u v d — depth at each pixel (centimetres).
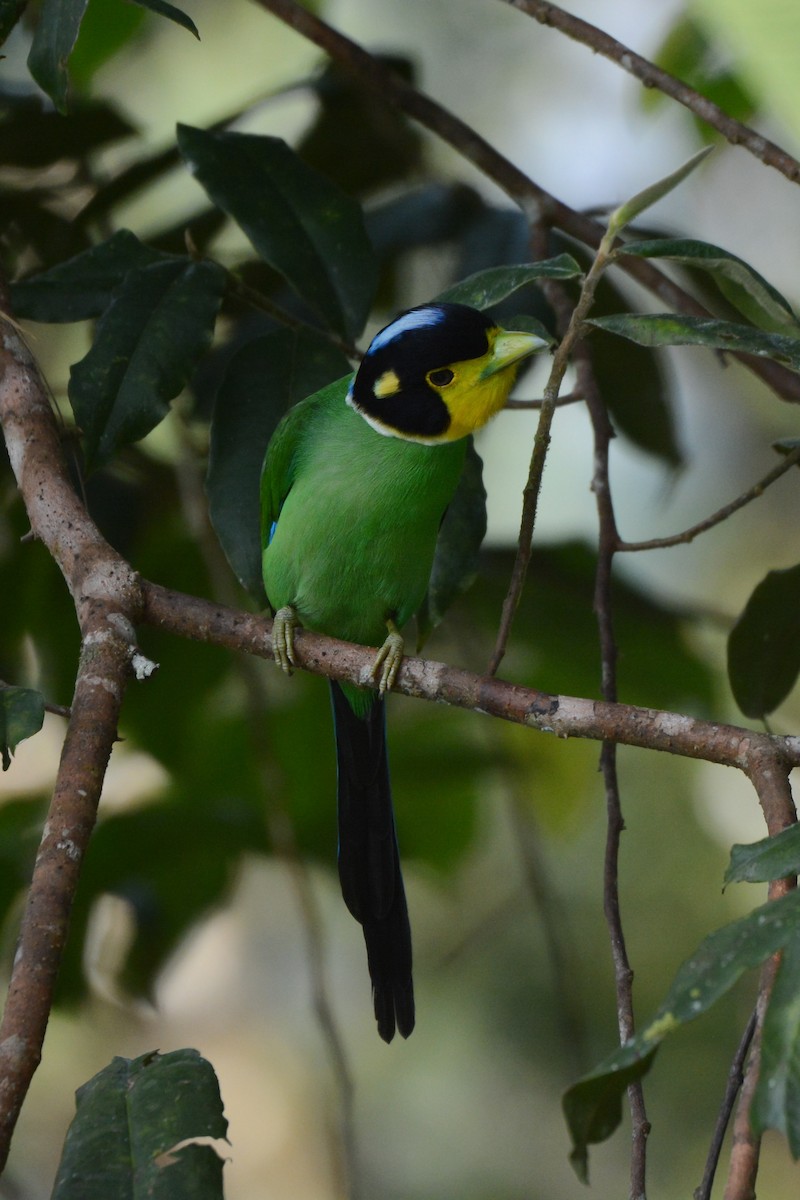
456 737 1203
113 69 1317
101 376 712
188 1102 472
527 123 1418
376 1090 1619
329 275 806
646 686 1118
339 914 1666
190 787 1156
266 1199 1636
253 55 1366
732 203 1505
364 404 779
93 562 637
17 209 973
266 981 1678
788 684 793
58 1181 452
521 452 1484
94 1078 494
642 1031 425
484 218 988
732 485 1641
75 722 569
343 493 777
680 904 1568
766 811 511
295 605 823
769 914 433
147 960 1053
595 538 1331
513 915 1585
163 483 1034
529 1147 1568
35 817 1076
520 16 1428
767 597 778
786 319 591
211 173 806
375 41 1435
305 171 827
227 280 777
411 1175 1577
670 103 1123
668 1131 1538
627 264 935
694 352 1639
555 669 1130
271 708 1146
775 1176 1600
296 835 1093
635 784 1573
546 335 770
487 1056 1587
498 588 1080
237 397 779
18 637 1048
